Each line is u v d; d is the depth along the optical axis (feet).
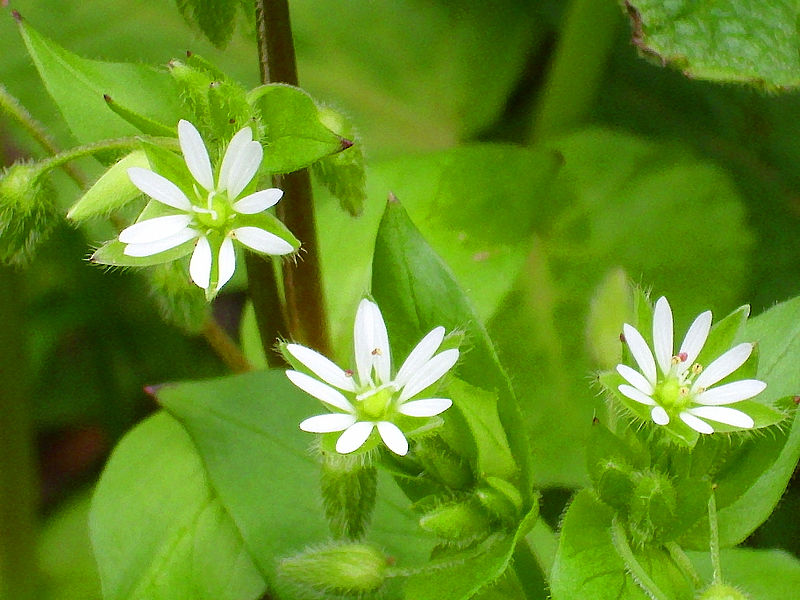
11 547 0.36
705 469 0.24
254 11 0.28
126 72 0.27
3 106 0.27
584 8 0.36
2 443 0.35
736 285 0.36
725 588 0.22
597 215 0.37
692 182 0.37
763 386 0.23
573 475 0.33
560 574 0.23
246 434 0.28
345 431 0.23
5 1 0.31
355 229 0.34
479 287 0.33
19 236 0.26
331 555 0.23
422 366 0.23
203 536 0.29
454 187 0.34
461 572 0.23
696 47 0.29
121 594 0.28
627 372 0.24
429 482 0.25
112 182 0.24
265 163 0.24
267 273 0.29
